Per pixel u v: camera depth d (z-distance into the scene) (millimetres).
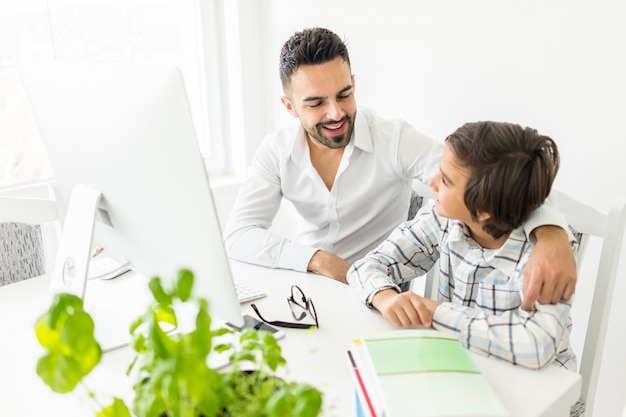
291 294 1083
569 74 1443
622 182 1400
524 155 910
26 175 2066
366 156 1484
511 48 1547
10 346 934
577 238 1139
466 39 1640
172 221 785
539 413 730
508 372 821
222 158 2535
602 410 1603
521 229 1007
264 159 1518
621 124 1372
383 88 1924
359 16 1917
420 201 1570
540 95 1517
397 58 1844
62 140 940
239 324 835
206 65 2377
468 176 941
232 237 1359
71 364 439
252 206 1481
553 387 784
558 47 1449
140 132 742
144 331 933
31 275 1365
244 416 470
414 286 1570
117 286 1147
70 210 947
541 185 931
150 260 894
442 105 1756
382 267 1119
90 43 2105
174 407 456
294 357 863
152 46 2270
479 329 874
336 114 1342
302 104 1372
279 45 2246
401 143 1454
